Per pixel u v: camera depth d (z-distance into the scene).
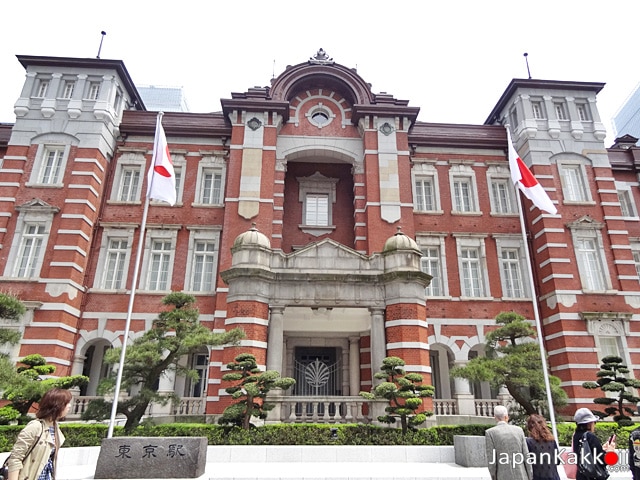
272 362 15.18
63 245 20.11
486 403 19.80
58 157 22.05
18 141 21.78
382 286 16.34
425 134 25.22
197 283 21.97
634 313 20.97
